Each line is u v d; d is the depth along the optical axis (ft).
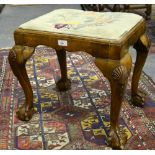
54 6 12.21
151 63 6.51
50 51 7.32
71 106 4.86
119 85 3.51
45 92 5.33
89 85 5.57
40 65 6.52
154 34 8.41
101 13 4.40
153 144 3.90
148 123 4.35
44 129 4.26
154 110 4.69
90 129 4.25
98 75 5.98
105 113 4.64
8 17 10.71
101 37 3.50
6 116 4.58
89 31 3.65
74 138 4.06
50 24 3.96
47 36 3.76
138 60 4.52
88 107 4.82
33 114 4.61
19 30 3.93
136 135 4.08
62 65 5.19
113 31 3.60
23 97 5.14
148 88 5.38
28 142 3.99
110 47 3.41
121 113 4.60
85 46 3.57
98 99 5.06
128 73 3.58
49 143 3.96
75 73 6.08
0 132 4.19
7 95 5.22
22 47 3.99
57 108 4.81
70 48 3.69
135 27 3.89
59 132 4.19
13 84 5.62
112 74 3.50
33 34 3.85
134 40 3.90
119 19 4.06
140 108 4.75
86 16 4.26
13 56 4.04
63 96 5.19
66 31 3.71
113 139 3.80
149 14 9.90
